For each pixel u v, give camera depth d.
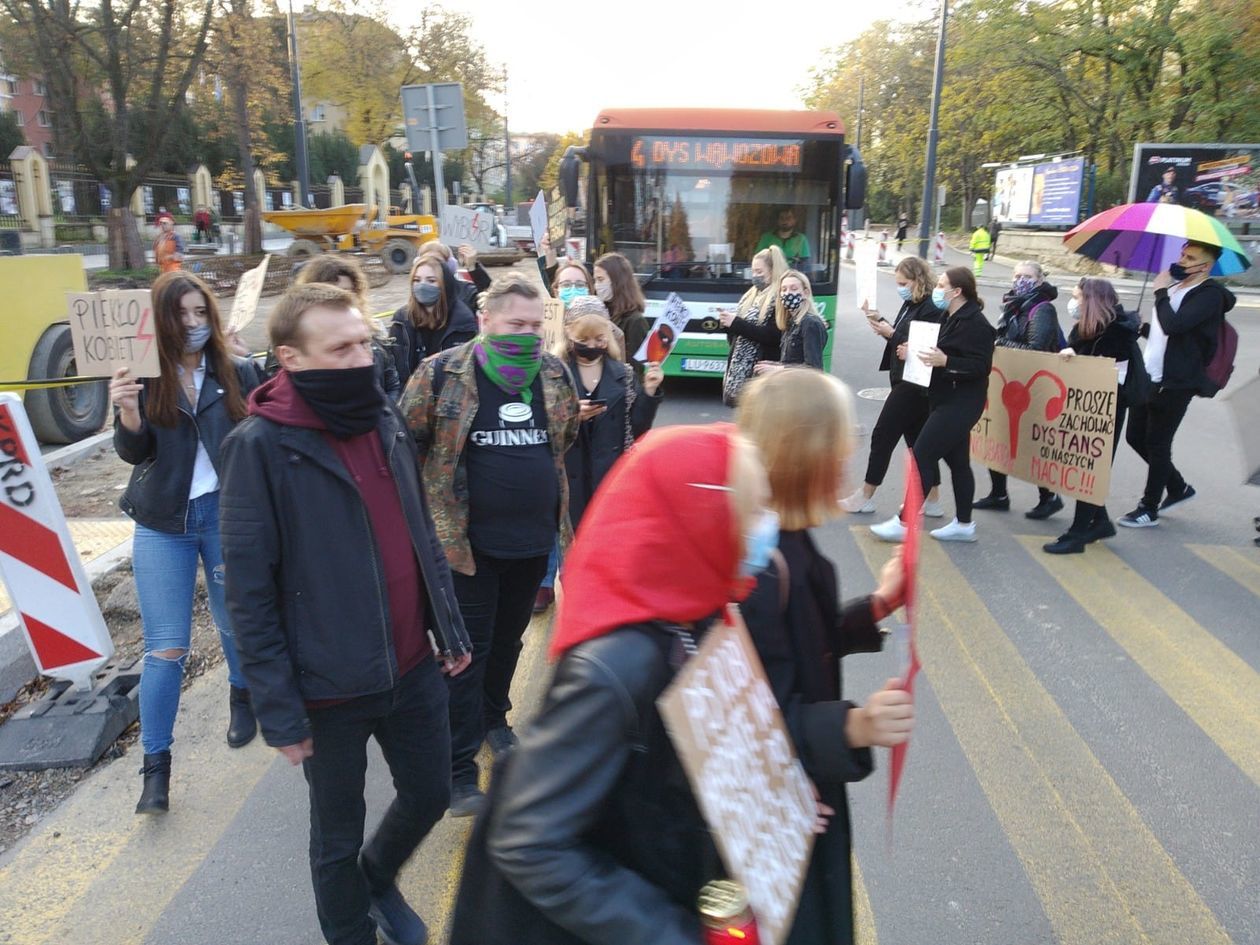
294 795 3.71
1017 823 3.54
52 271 8.50
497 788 1.53
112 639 4.84
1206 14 31.44
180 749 4.04
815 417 1.78
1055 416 6.65
